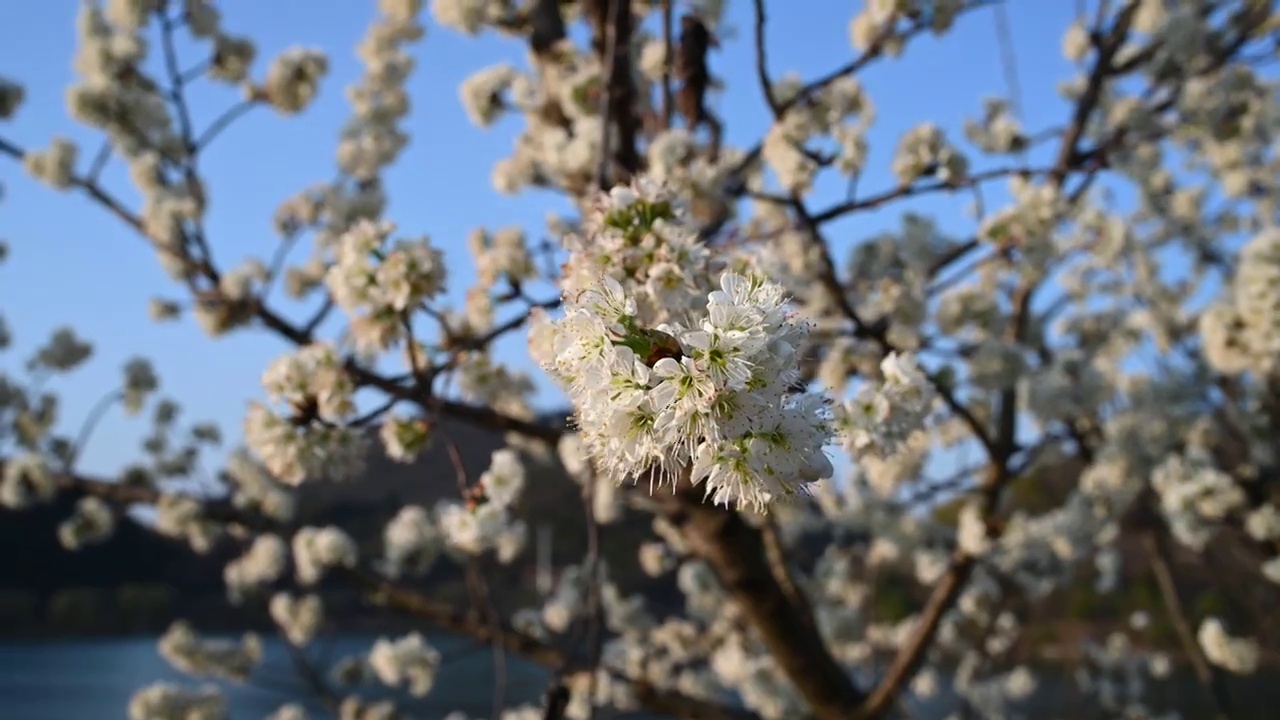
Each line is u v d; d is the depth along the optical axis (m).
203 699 8.17
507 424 4.33
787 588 5.26
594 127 4.77
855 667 8.89
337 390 3.16
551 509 7.84
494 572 10.12
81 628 20.25
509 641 5.19
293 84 6.46
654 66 5.35
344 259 3.20
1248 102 6.24
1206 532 6.62
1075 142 5.67
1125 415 7.47
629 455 1.56
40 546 19.91
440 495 7.63
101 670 18.83
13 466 7.48
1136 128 6.14
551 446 4.46
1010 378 5.32
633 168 4.80
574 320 1.62
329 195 7.16
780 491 1.58
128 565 19.91
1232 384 8.11
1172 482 6.71
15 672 18.48
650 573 8.62
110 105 6.55
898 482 6.32
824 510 8.36
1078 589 11.18
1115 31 5.61
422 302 3.19
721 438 1.55
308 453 3.21
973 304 5.75
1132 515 8.01
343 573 5.37
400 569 8.16
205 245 5.77
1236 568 8.57
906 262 5.43
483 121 5.70
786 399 1.61
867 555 9.22
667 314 2.33
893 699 5.02
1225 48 6.09
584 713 6.26
